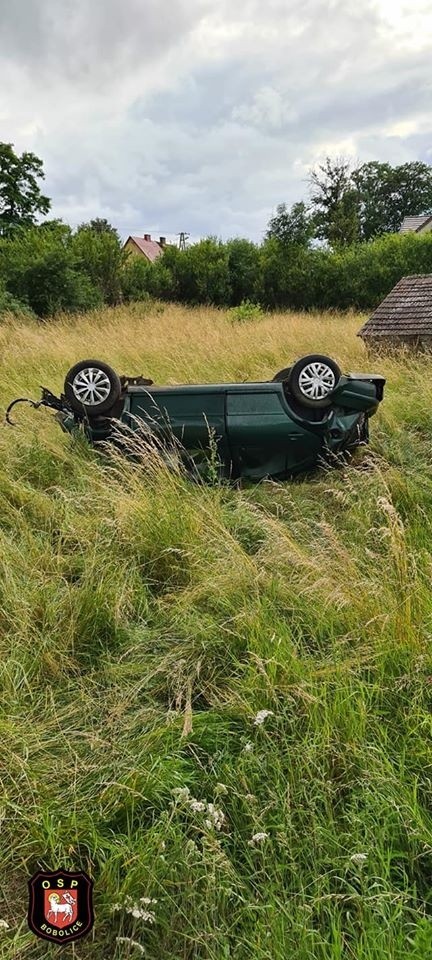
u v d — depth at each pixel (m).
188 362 8.48
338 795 2.01
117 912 1.68
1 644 2.79
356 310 24.59
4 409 6.28
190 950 1.61
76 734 2.33
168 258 26.89
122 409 4.72
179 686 2.50
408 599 2.75
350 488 4.28
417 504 4.10
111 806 1.97
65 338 11.27
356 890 1.71
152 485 4.13
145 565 3.46
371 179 61.44
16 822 1.94
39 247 20.98
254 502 4.40
